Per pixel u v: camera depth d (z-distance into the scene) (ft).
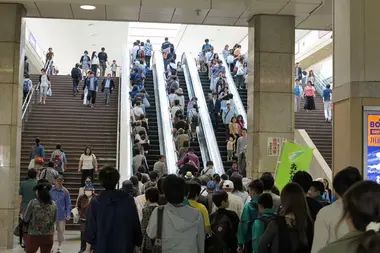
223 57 73.15
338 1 21.47
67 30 92.79
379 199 6.77
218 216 16.63
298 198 12.02
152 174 30.45
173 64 67.77
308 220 12.10
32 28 78.54
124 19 34.94
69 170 46.44
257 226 13.79
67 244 32.45
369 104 19.94
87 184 33.50
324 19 34.09
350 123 20.04
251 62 33.68
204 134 50.98
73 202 41.98
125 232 14.23
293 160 21.36
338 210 10.36
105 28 96.07
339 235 10.01
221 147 51.34
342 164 20.77
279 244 11.80
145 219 15.81
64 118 54.19
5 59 31.48
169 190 13.33
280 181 21.31
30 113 54.13
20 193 29.09
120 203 14.42
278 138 32.55
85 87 57.00
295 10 32.14
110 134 52.16
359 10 20.31
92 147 50.11
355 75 20.13
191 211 13.37
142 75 63.82
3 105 31.40
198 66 74.28
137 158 42.91
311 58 80.38
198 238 13.30
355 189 6.98
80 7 32.07
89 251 16.98
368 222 6.77
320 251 6.79
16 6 31.55
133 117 52.80
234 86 62.03
